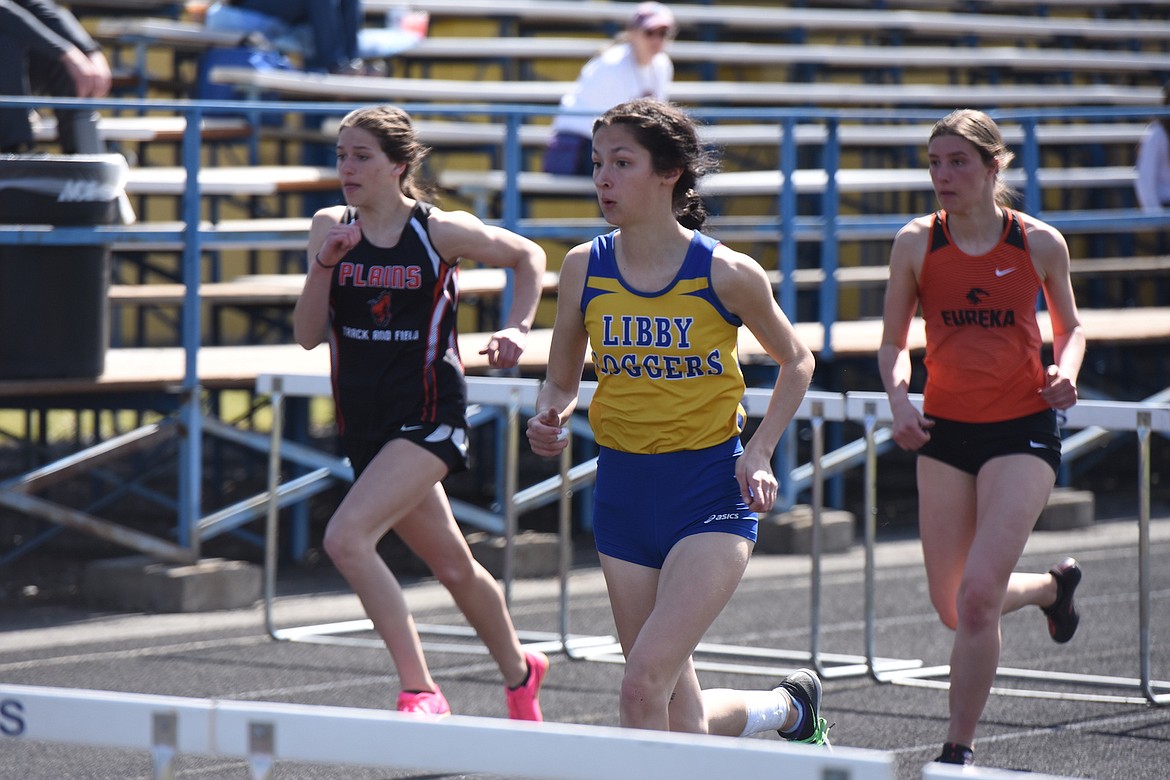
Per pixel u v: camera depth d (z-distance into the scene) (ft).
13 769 59.06
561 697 71.15
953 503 57.57
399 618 56.65
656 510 45.09
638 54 144.97
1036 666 79.10
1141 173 150.92
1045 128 202.49
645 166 43.78
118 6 171.32
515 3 187.93
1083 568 106.52
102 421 170.71
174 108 92.48
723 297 44.27
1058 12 240.73
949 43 220.23
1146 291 194.49
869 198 188.65
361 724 28.94
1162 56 228.02
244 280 137.08
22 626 86.84
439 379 58.39
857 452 118.11
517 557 104.83
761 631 87.04
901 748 62.80
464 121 177.78
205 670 76.02
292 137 148.77
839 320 179.11
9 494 90.02
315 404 191.01
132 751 61.93
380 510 56.70
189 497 94.79
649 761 26.91
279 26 154.61
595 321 45.34
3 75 99.81
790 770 25.80
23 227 89.86
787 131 116.16
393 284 57.62
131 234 92.48
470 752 28.27
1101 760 60.90
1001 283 55.88
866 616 75.00
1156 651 82.33
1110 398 157.69
